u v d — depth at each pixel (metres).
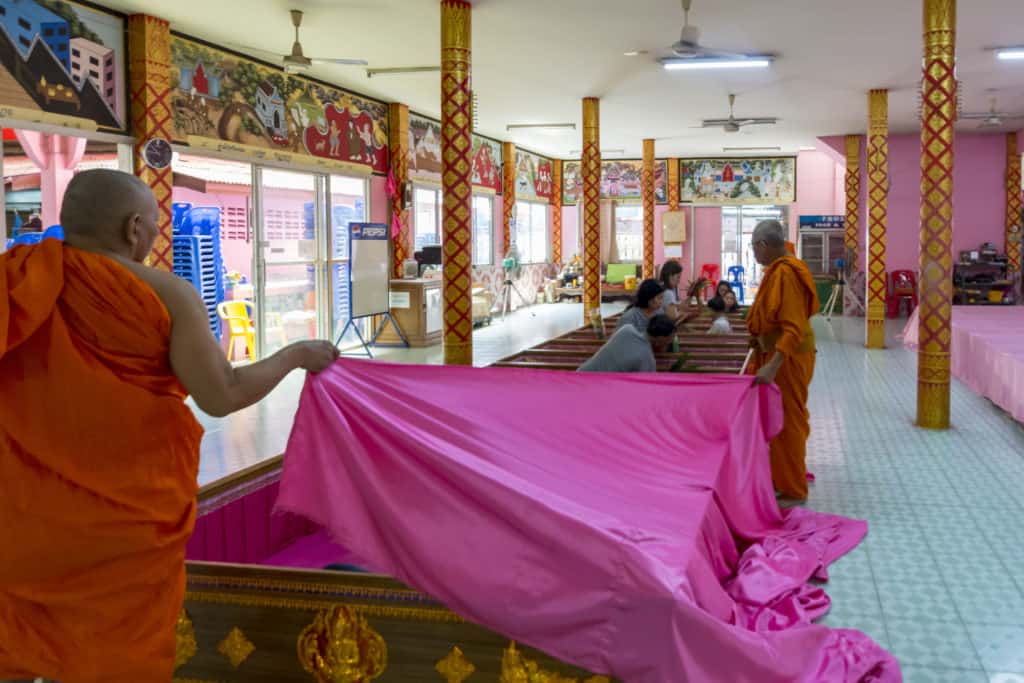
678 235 18.75
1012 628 2.98
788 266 4.34
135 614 1.77
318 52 8.69
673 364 4.73
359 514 2.13
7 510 1.70
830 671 2.44
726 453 3.16
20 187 7.82
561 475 2.62
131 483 1.73
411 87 10.56
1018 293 15.22
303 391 2.24
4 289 1.64
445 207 7.18
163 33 7.30
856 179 15.18
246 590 2.08
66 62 6.55
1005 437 5.96
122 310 1.70
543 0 7.04
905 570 3.53
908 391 7.80
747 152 18.12
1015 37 8.45
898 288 15.37
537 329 13.34
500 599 1.93
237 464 5.39
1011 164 15.15
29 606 1.74
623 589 1.86
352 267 9.90
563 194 19.53
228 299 10.53
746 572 3.17
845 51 8.94
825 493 4.65
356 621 2.04
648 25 7.89
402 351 10.72
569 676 1.94
